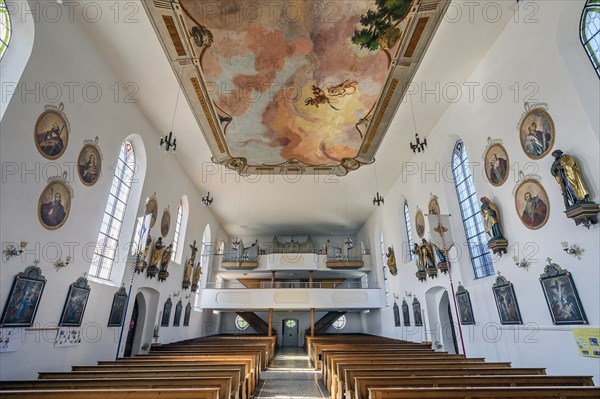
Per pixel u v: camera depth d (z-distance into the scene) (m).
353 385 5.79
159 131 13.37
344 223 26.17
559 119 7.30
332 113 10.25
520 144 8.49
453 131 11.88
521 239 8.57
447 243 12.08
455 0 8.05
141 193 12.03
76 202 8.58
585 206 6.37
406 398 3.76
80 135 8.62
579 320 6.83
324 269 24.88
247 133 11.09
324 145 11.80
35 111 7.13
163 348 13.04
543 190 7.79
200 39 7.75
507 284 9.06
